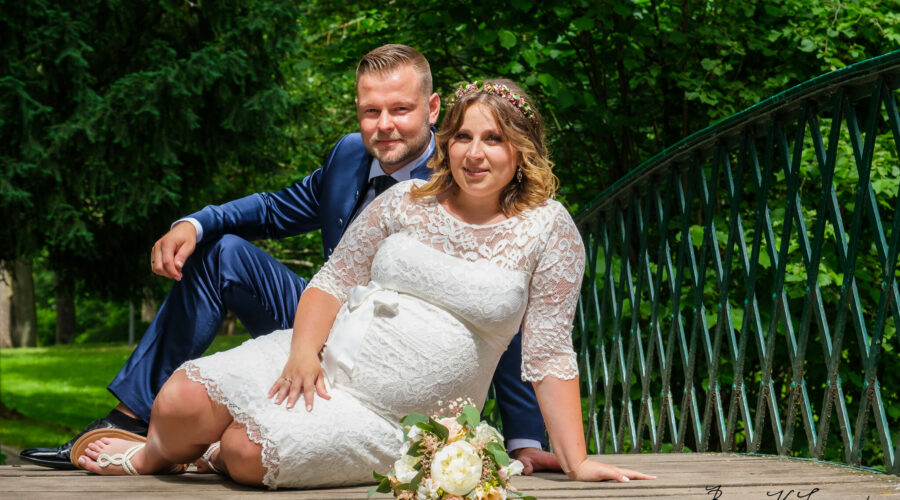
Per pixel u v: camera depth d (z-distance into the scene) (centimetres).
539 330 285
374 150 340
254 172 1111
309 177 374
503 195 287
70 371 2430
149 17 1049
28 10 946
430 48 629
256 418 268
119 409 325
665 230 464
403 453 229
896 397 575
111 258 1141
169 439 288
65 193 1012
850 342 553
